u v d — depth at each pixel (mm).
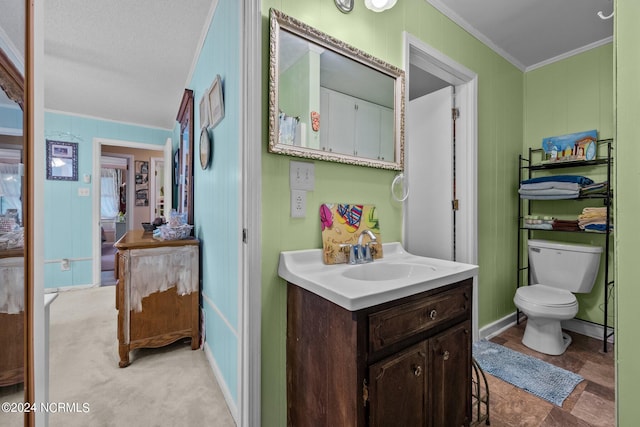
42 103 811
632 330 604
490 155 2320
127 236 2494
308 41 1268
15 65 762
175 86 2949
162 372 1843
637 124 595
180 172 3301
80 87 2951
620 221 621
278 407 1228
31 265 780
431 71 1987
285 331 1241
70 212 3691
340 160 1363
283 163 1225
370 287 946
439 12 1856
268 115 1177
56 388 1669
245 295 1170
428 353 1060
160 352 2119
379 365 913
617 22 627
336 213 1367
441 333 1116
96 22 1966
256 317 1157
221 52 1662
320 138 1308
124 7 1825
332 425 971
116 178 7367
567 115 2432
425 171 2365
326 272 1182
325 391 1004
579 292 2166
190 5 1821
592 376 1750
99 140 3869
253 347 1152
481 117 2219
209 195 2008
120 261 1963
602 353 2018
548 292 2113
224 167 1635
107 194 7324
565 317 1902
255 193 1148
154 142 4270
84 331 2445
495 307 2383
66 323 2613
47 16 1893
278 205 1213
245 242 1169
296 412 1179
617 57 626
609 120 2217
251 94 1139
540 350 2029
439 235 2270
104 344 2219
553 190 2207
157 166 5598
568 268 2207
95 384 1708
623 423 616
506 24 2061
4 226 763
